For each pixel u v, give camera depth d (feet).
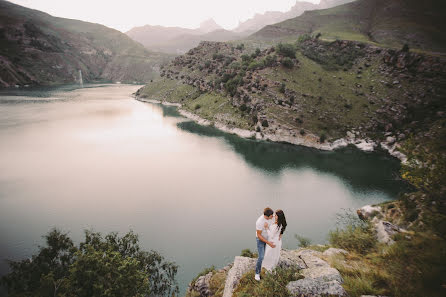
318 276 28.45
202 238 168.76
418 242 35.58
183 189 245.24
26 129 459.32
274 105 394.32
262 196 228.22
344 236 62.69
